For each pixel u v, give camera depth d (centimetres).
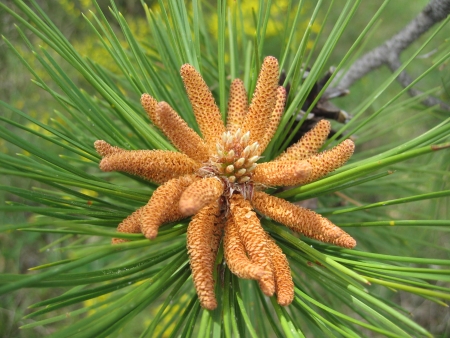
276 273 9
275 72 10
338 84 19
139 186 19
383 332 8
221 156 10
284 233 10
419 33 17
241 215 9
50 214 9
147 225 8
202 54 17
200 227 9
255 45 11
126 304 8
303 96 12
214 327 9
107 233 7
